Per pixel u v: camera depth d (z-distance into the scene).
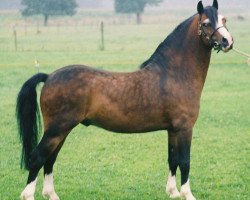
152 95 8.24
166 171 10.77
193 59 8.52
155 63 8.48
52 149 8.07
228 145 13.02
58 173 10.57
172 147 8.80
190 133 8.43
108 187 9.62
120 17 126.38
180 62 8.48
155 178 10.24
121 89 8.17
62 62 31.88
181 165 8.39
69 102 8.01
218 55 35.81
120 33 65.81
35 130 8.31
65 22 106.69
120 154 12.18
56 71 8.30
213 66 29.58
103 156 12.02
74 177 10.30
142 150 12.56
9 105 18.58
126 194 9.20
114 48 42.53
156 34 62.22
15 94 20.86
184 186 8.43
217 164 11.22
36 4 100.81
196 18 8.52
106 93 8.12
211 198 9.02
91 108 8.14
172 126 8.45
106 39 54.12
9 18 115.75
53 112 8.07
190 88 8.45
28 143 8.27
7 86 22.80
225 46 8.12
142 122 8.32
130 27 83.06
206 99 19.84
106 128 8.39
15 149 12.70
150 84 8.28
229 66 29.59
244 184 9.79
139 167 11.05
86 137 13.98
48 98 8.06
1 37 58.00
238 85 23.25
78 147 12.88
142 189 9.48
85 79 8.10
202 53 8.53
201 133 14.40
